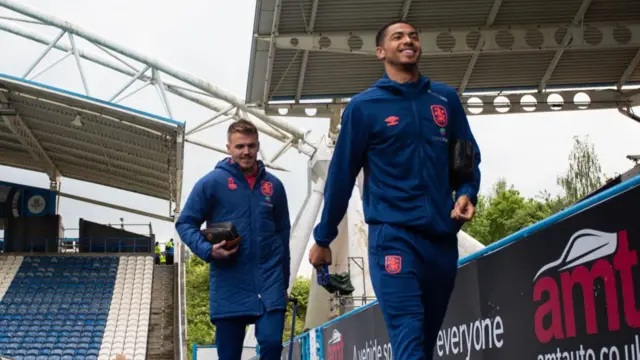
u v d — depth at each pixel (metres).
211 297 4.84
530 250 4.61
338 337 10.68
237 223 4.80
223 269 4.79
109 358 24.66
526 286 4.67
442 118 3.63
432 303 3.65
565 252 4.16
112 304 27.75
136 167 28.30
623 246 3.59
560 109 17.19
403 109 3.57
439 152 3.59
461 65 16.09
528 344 4.65
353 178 3.69
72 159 29.69
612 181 7.01
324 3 14.05
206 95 26.27
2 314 26.52
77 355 24.80
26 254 29.75
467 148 3.63
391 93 3.61
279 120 26.31
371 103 3.59
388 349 7.95
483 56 15.88
